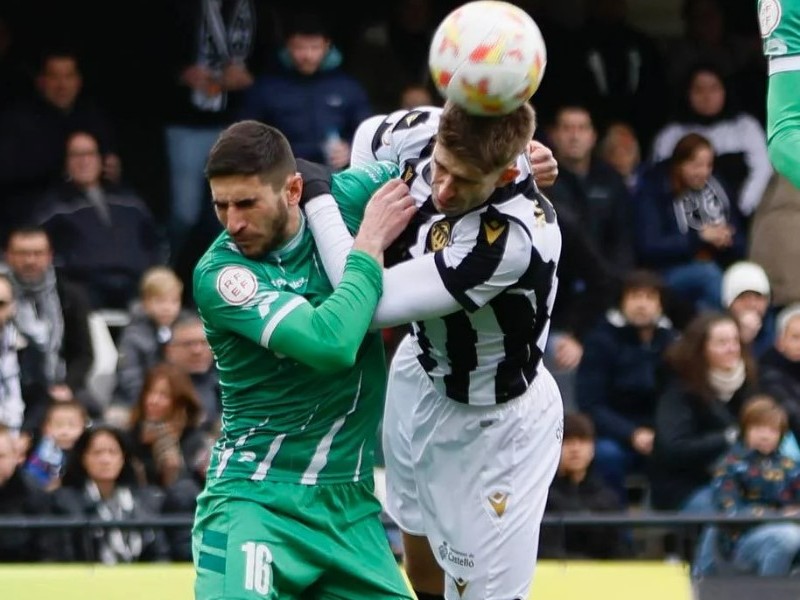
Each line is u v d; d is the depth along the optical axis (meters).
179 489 23.66
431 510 16.50
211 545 15.07
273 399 15.07
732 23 34.00
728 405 25.69
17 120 30.53
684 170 30.19
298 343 14.38
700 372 25.66
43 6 32.19
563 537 20.36
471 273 14.67
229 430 15.35
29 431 25.39
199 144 31.59
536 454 16.28
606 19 33.38
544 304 15.48
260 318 14.55
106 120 31.02
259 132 14.54
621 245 30.00
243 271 14.74
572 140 29.97
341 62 32.75
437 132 14.64
